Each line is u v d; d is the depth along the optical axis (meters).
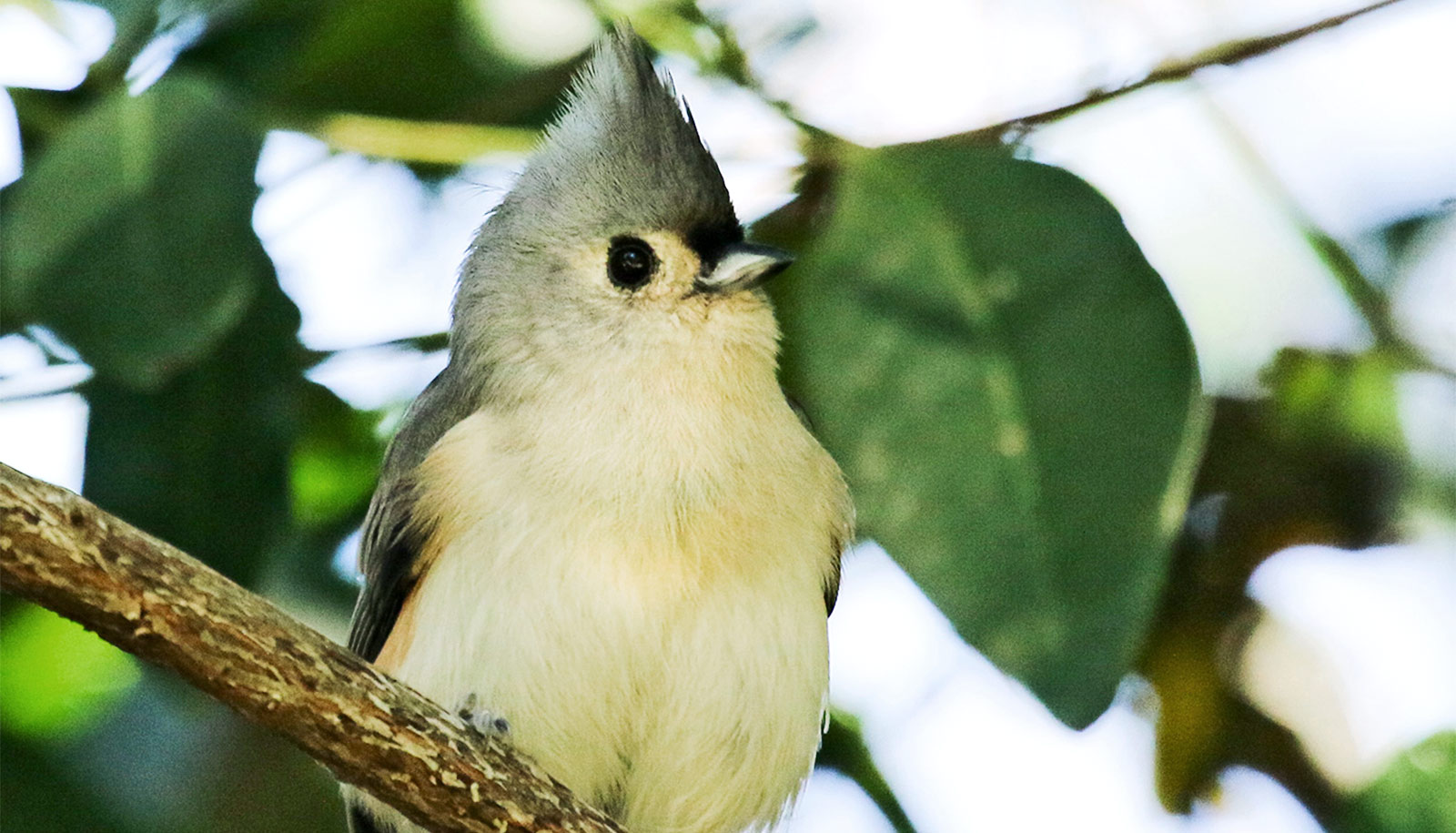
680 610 2.55
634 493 2.55
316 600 2.60
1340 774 2.59
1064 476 2.53
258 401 2.58
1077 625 2.53
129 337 2.54
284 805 2.59
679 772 2.56
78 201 2.54
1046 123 2.57
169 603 2.50
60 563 2.50
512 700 2.55
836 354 2.54
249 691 2.51
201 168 2.54
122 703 2.60
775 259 2.56
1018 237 2.54
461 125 2.58
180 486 2.57
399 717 2.51
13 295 2.54
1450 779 2.56
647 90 2.57
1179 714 2.59
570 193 2.57
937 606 2.53
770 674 2.55
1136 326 2.53
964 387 2.54
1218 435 2.60
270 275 2.57
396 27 2.59
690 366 2.56
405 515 2.56
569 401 2.56
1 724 2.59
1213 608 2.59
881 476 2.54
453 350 2.58
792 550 2.56
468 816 2.52
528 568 2.55
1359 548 2.60
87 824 2.59
